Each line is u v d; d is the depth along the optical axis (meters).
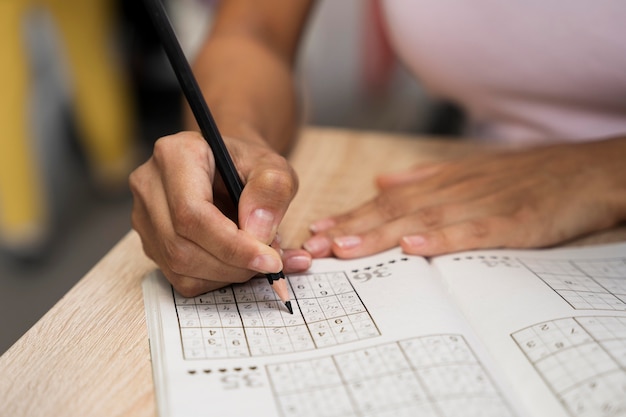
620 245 0.43
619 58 0.53
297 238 0.44
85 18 1.34
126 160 1.52
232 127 0.45
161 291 0.39
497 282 0.38
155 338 0.35
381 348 0.34
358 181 0.51
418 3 0.58
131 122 1.61
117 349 0.35
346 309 0.37
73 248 1.25
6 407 0.32
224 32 0.57
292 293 0.38
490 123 0.66
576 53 0.54
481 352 0.34
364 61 1.16
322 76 1.20
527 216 0.43
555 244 0.43
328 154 0.55
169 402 0.31
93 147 1.45
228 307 0.37
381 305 0.37
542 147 0.49
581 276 0.39
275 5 0.59
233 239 0.36
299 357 0.34
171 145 0.38
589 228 0.44
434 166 0.49
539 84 0.58
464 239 0.41
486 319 0.36
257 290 0.39
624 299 0.37
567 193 0.44
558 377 0.32
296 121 0.56
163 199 0.38
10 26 1.14
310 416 0.31
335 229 0.43
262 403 0.31
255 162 0.39
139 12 1.58
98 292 0.39
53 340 0.35
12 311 1.07
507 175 0.46
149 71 1.68
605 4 0.52
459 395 0.31
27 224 1.23
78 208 1.38
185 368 0.33
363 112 1.18
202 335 0.35
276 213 0.37
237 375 0.33
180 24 1.39
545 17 0.54
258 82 0.52
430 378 0.32
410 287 0.38
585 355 0.33
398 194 0.45
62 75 1.62
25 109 1.21
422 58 0.62
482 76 0.60
